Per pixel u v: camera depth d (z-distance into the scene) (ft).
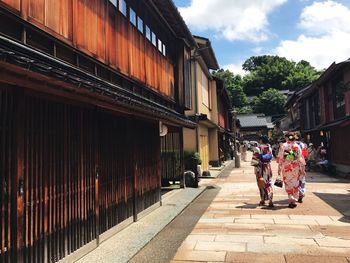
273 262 18.84
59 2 19.16
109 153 24.62
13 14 15.46
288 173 34.32
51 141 17.13
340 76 69.77
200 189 49.37
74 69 19.11
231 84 294.66
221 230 26.16
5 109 13.96
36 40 17.81
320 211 31.91
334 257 19.42
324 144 83.76
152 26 38.09
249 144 210.79
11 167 14.12
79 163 19.79
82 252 19.83
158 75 38.93
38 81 12.55
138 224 28.14
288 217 29.73
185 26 41.50
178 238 24.30
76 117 19.65
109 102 18.54
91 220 21.13
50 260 16.74
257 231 25.44
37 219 15.79
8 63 10.46
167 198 41.42
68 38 19.98
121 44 28.22
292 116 145.69
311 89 90.27
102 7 24.72
